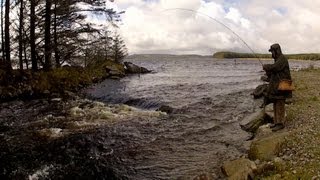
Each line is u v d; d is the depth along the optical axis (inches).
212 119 603.8
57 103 824.9
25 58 1110.4
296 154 351.6
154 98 858.1
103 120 631.2
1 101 852.0
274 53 445.7
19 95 901.2
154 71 2081.7
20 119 657.6
